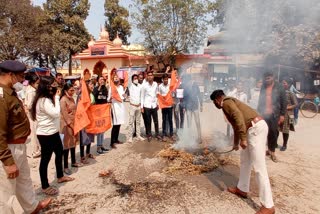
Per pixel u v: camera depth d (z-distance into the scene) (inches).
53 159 235.0
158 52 931.3
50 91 161.9
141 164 216.1
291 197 161.8
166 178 187.5
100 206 152.0
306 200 158.7
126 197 161.5
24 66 125.2
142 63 986.1
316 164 218.4
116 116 262.4
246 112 144.9
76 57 1038.4
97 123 232.5
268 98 219.9
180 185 175.8
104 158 235.5
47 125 163.2
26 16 1112.2
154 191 168.1
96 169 208.8
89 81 252.7
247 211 144.8
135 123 297.6
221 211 144.8
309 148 264.1
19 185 133.3
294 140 295.9
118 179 188.4
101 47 1011.3
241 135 139.6
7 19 1082.7
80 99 212.8
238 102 148.3
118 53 1001.5
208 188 171.3
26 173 134.6
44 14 1210.6
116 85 273.9
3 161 113.3
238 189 160.7
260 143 141.3
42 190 169.0
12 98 121.3
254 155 142.5
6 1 1073.5
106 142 292.2
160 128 358.6
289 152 250.7
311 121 420.8
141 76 287.9
